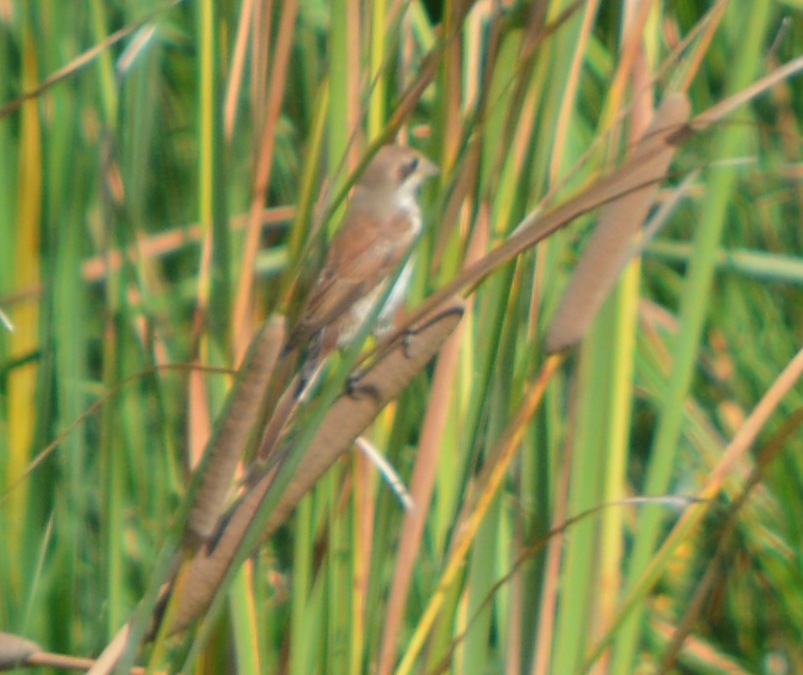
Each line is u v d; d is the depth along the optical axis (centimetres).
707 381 905
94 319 899
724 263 889
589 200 848
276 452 855
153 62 875
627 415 862
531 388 858
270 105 870
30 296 878
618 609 862
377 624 870
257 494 854
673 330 901
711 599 898
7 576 873
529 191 864
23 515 873
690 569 899
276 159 901
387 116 870
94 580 880
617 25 872
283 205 901
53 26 879
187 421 872
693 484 901
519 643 866
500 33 862
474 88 873
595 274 855
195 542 848
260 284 895
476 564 862
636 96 861
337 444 854
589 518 862
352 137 859
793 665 891
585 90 905
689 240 902
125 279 875
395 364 855
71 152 874
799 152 905
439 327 855
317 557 870
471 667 862
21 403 879
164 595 855
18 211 883
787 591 893
